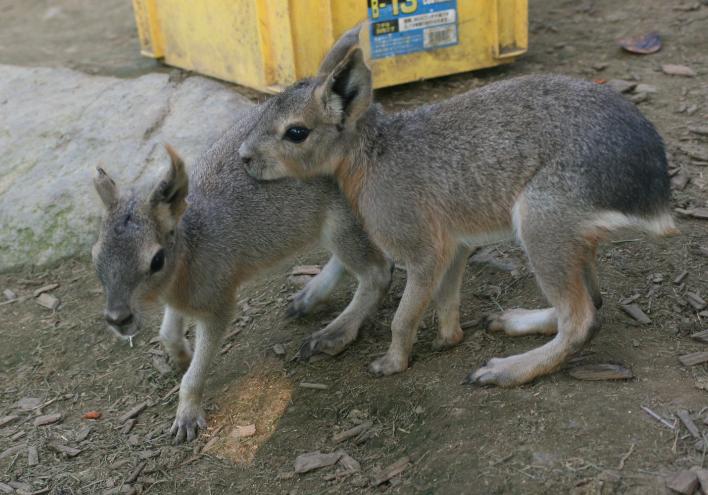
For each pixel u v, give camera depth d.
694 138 2.12
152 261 1.63
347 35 1.73
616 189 1.61
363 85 1.68
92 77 2.46
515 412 1.61
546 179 1.62
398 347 1.73
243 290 1.98
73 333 1.95
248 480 1.65
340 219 1.80
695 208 1.95
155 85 2.38
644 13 2.62
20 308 2.02
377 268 1.82
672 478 1.49
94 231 2.11
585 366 1.65
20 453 1.74
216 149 1.81
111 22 3.15
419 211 1.69
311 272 1.99
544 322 1.73
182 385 1.75
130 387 1.84
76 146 2.23
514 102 1.67
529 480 1.51
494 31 2.37
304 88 1.72
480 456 1.56
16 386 1.87
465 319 1.82
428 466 1.58
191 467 1.68
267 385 1.79
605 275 1.83
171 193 1.65
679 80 2.30
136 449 1.72
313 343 1.82
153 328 1.94
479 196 1.67
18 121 2.31
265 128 1.72
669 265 1.84
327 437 1.68
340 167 1.73
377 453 1.64
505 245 1.95
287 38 2.24
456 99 1.72
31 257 2.11
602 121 1.62
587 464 1.52
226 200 1.76
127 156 2.19
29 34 3.11
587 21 2.63
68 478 1.69
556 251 1.62
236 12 2.33
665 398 1.59
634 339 1.70
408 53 2.32
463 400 1.65
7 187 2.18
